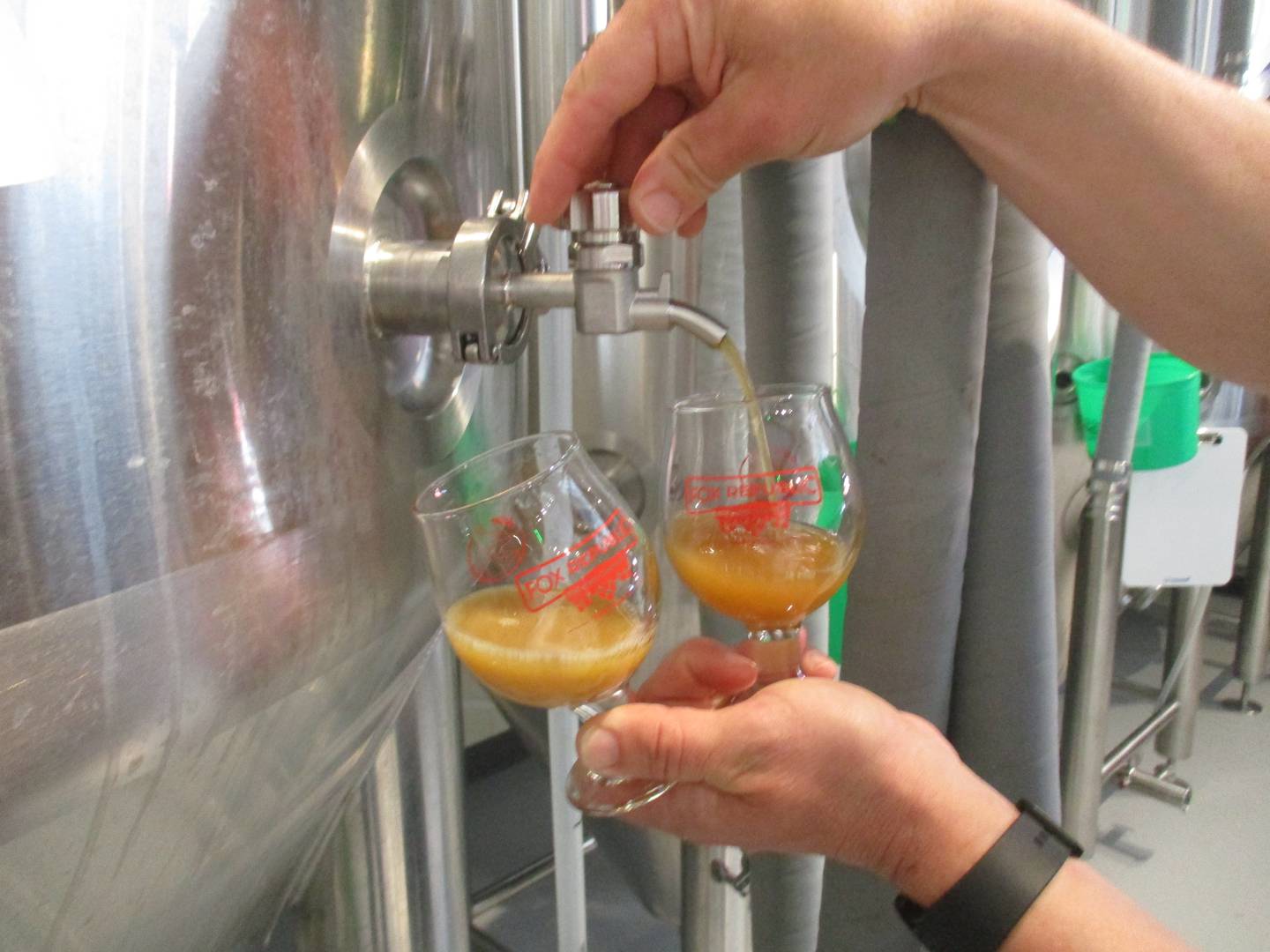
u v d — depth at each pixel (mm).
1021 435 554
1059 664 1127
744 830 457
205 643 279
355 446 345
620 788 455
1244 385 572
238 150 276
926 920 442
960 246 480
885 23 388
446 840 543
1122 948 399
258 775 329
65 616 239
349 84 326
